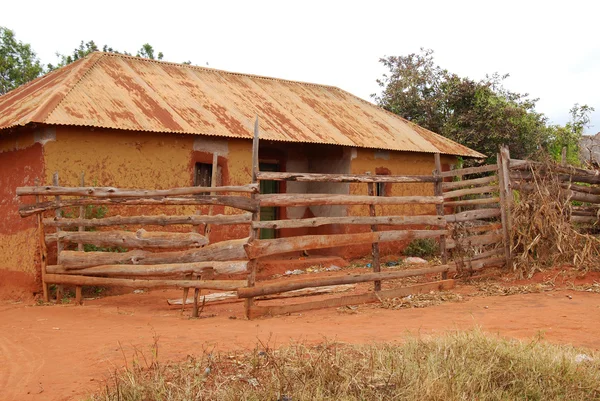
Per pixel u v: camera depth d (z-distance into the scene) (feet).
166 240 31.91
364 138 56.34
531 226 39.29
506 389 16.79
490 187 42.32
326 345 20.18
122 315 30.71
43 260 36.29
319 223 31.04
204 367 17.90
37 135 38.83
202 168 46.85
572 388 16.69
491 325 25.61
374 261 33.91
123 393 15.43
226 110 50.78
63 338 23.76
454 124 81.56
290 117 54.65
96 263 33.94
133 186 42.34
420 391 15.53
